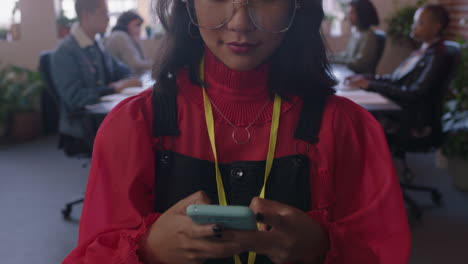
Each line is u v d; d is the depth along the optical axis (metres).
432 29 3.15
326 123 0.80
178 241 0.66
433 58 2.94
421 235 2.73
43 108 5.17
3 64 5.36
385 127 2.86
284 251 0.67
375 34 4.35
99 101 2.85
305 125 0.80
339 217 0.82
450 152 3.33
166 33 0.83
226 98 0.80
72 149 2.89
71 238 2.73
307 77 0.81
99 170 0.79
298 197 0.78
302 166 0.78
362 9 4.35
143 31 5.87
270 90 0.81
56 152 4.49
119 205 0.77
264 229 0.70
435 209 3.09
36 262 2.47
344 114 0.82
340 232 0.72
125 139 0.78
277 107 0.81
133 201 0.77
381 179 0.80
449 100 3.47
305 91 0.81
